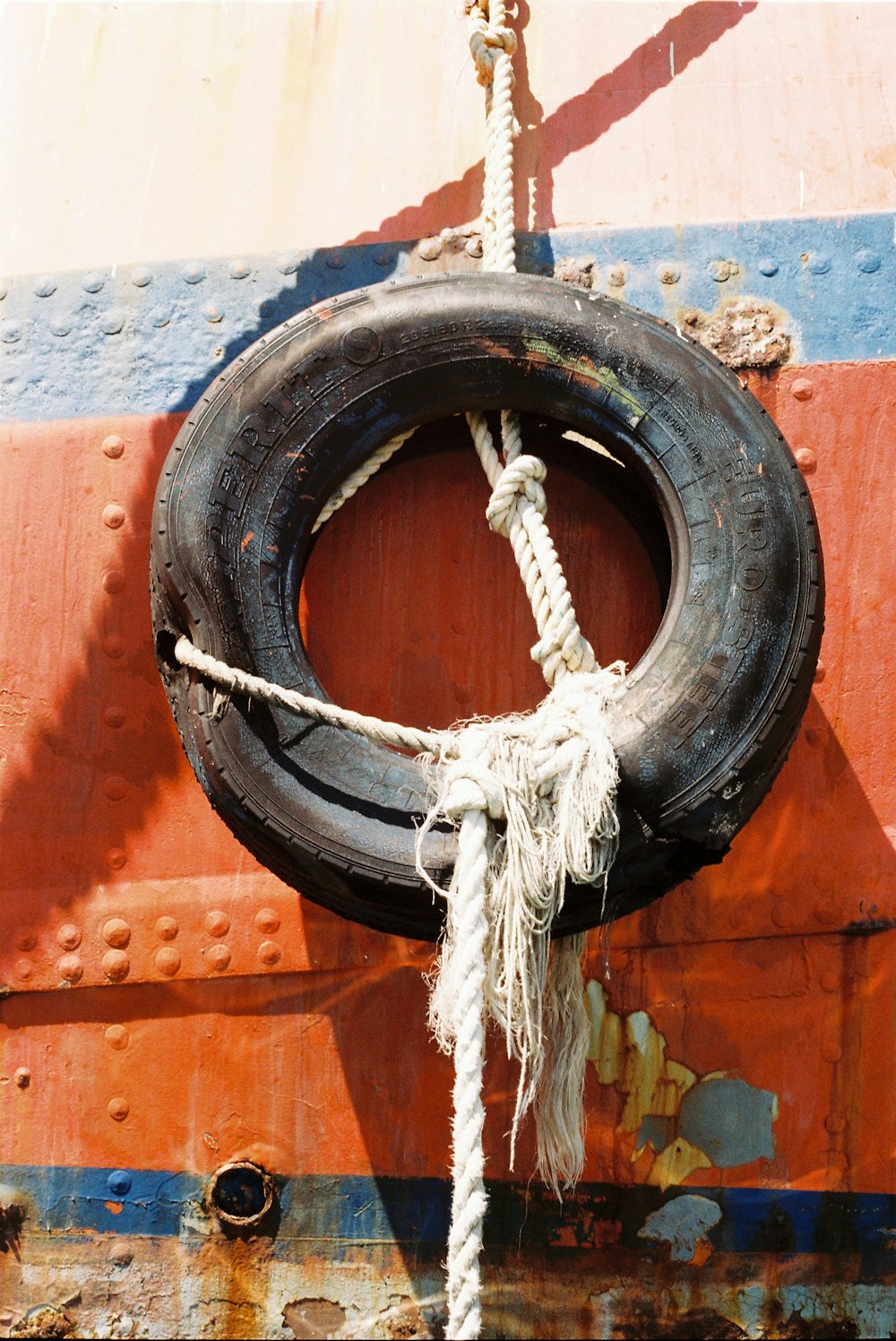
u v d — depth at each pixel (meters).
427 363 2.29
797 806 2.50
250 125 2.89
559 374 2.28
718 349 2.63
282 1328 2.43
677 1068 2.44
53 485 2.70
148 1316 2.46
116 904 2.55
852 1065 2.45
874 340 2.62
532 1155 2.44
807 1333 2.39
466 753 2.03
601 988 2.46
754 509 2.19
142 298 2.77
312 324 2.33
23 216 2.87
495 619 2.55
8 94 2.98
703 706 2.09
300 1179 2.47
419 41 2.92
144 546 2.67
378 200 2.78
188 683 2.24
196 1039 2.51
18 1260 2.48
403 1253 2.44
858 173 2.72
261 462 2.26
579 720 2.07
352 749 2.18
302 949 2.50
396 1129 2.46
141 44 3.00
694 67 2.83
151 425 2.71
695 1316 2.40
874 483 2.58
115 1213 2.49
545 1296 2.42
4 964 2.55
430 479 2.61
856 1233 2.41
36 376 2.75
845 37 2.84
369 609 2.56
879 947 2.47
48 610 2.66
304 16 2.98
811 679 2.18
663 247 2.68
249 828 2.15
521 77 2.84
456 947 1.94
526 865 2.00
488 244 2.56
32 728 2.62
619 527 2.57
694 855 2.12
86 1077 2.52
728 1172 2.42
